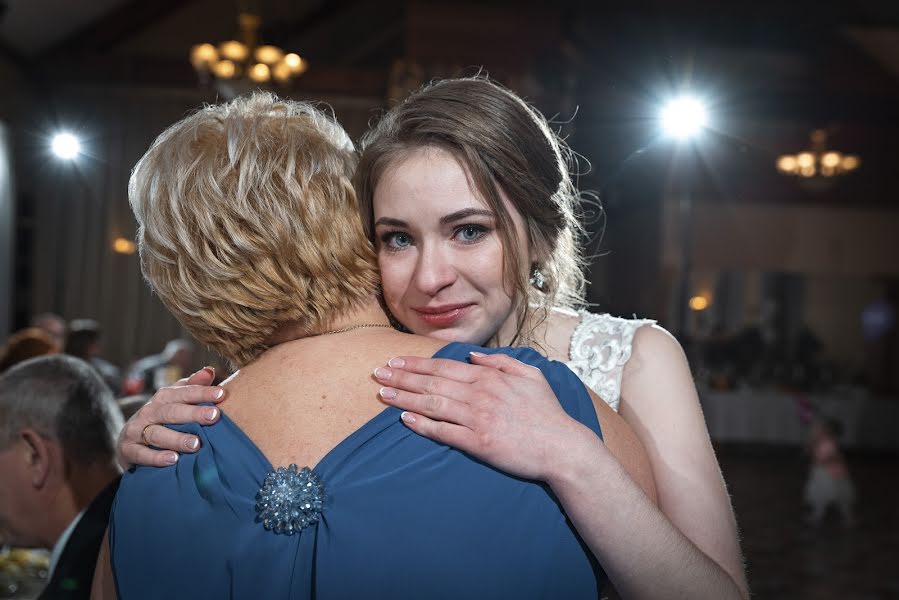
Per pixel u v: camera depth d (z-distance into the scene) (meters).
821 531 6.04
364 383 0.82
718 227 10.73
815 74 10.30
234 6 9.88
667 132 4.77
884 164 10.81
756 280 12.27
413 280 1.02
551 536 0.78
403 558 0.73
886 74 10.29
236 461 0.79
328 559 0.74
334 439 0.79
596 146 4.95
